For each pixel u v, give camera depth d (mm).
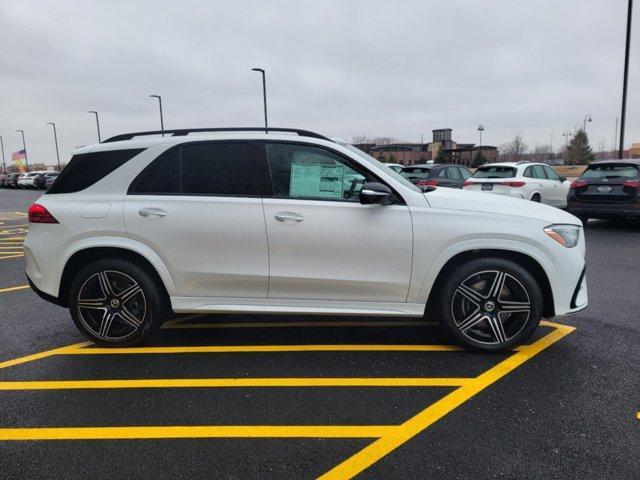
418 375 3482
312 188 3734
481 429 2770
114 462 2506
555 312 3752
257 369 3613
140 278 3816
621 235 9898
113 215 3738
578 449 2564
